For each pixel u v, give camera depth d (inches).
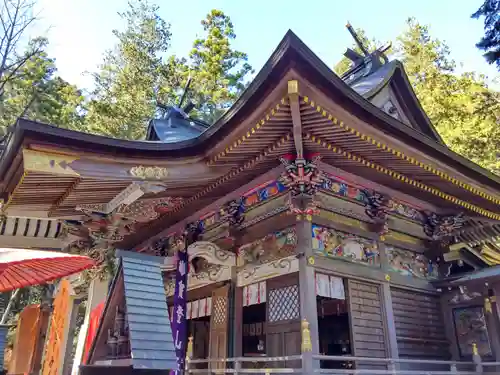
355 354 295.6
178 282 367.6
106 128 1029.2
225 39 1187.9
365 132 263.7
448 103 762.2
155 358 180.4
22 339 407.5
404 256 380.5
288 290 308.2
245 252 349.7
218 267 375.2
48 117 1020.5
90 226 327.9
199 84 1130.0
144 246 458.6
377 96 451.8
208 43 1186.0
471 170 343.3
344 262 317.1
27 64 1006.4
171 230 417.1
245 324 502.6
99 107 1039.0
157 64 1170.6
